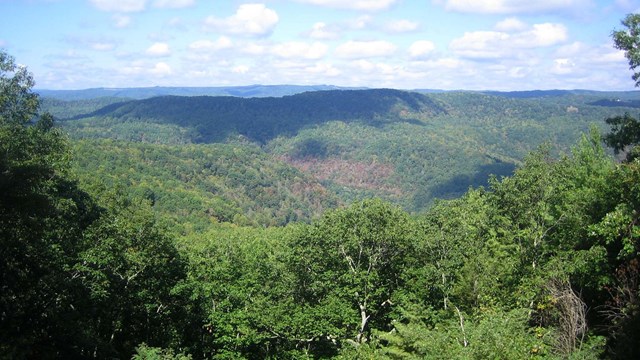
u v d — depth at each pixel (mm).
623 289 14445
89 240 23281
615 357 12555
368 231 24500
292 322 21531
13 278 16375
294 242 29719
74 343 20172
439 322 19312
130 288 24609
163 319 26578
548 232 22406
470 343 12703
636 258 15359
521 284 18781
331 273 24109
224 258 28688
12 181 14531
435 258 23484
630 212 15578
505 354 11906
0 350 14820
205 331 27531
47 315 18516
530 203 22875
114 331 24406
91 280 22094
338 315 21922
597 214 18953
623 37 20234
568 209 20594
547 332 14086
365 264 25281
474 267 19188
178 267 27141
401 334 16344
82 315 21359
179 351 25078
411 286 23656
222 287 25250
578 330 13844
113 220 25516
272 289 24891
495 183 25656
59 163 24422
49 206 16469
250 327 21984
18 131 22344
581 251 17688
